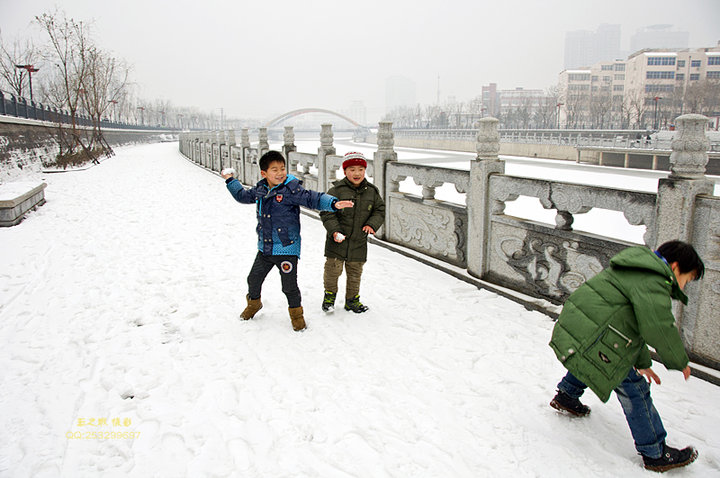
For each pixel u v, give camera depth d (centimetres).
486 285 482
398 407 291
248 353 359
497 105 11075
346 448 254
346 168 408
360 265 425
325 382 318
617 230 860
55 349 371
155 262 604
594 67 8594
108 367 342
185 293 490
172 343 378
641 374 240
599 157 2938
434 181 562
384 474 236
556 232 408
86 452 255
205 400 299
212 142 1956
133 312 442
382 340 377
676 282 230
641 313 218
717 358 314
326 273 424
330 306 429
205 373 331
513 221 450
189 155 2928
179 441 262
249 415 283
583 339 236
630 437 264
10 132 1753
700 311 320
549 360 343
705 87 5909
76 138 2355
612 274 239
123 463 247
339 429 270
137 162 2616
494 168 478
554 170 2344
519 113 7775
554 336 251
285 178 382
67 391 312
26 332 402
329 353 357
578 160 3009
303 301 461
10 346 376
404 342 374
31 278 546
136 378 326
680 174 316
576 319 242
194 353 360
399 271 549
